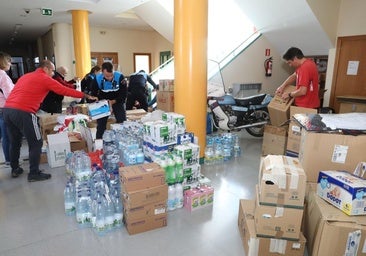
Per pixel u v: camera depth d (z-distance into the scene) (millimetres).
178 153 2568
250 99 4902
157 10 6746
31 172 3090
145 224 2186
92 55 9898
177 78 3404
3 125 3438
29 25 8945
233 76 6035
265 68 6508
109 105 3779
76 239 2100
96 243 2053
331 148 2031
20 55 16203
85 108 4672
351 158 2006
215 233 2201
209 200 2621
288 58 3625
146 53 11070
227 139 3965
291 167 1812
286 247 1784
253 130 5223
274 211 1748
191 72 3332
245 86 6160
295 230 1751
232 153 4043
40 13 7090
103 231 2150
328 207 1748
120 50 10453
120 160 2961
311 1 4637
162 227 2264
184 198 2574
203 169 3547
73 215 2430
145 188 2131
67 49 8789
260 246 1802
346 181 1704
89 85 4754
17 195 2791
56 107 4664
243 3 5398
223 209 2566
